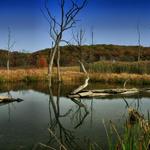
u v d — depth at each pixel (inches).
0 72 1556.3
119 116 608.4
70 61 2908.5
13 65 2701.8
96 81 1536.7
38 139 425.1
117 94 1014.4
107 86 1283.2
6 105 760.3
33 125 522.9
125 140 184.5
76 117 608.4
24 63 2723.9
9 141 410.9
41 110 692.7
